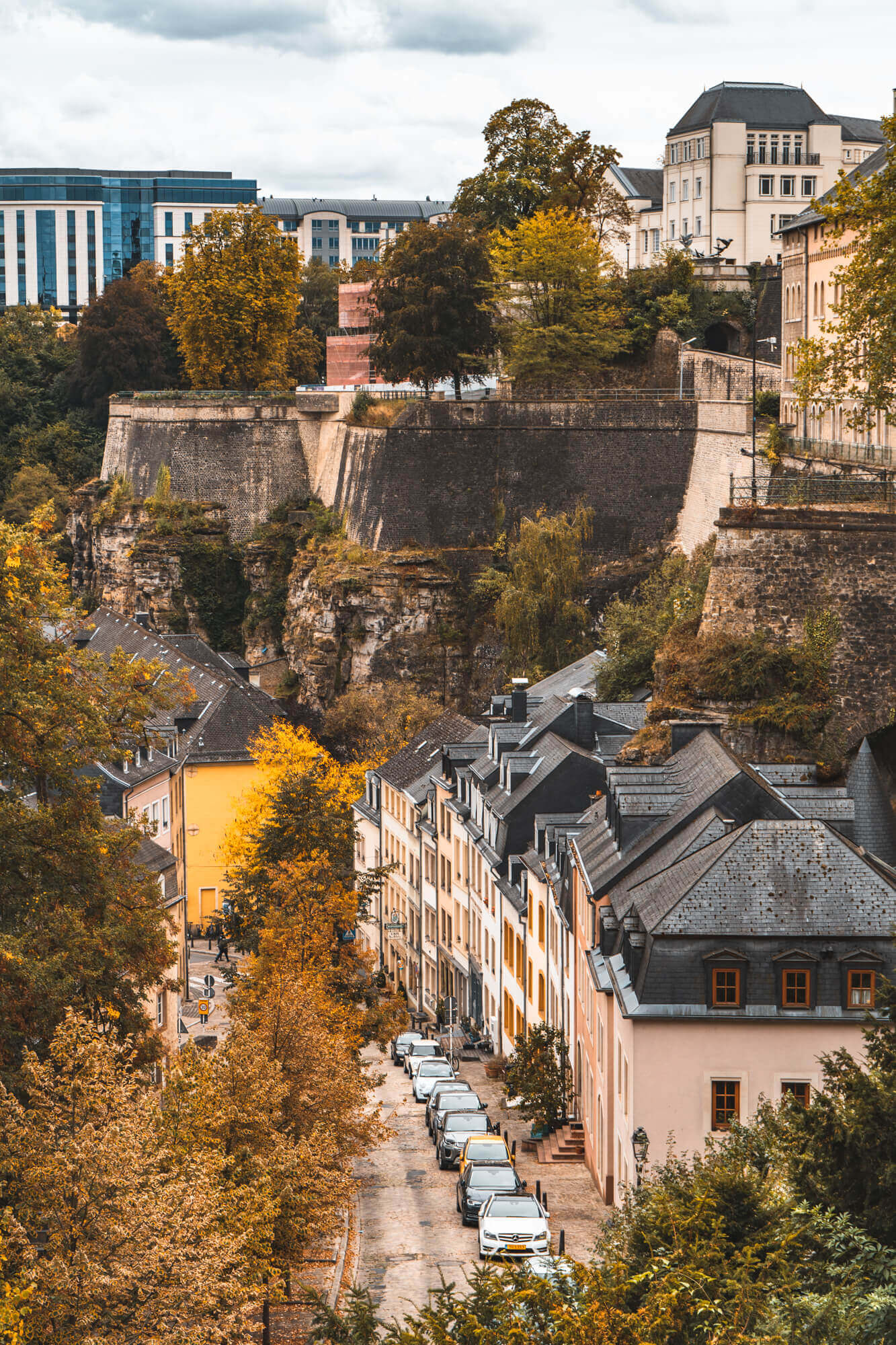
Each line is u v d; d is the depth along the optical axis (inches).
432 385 5241.1
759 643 2256.4
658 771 1971.0
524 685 3250.5
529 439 4771.2
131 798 2768.2
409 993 3454.7
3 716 1510.8
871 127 6205.7
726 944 1521.9
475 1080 2475.4
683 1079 1517.0
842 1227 923.4
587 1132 1930.4
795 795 1873.8
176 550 5438.0
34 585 1568.7
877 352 2118.6
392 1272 1507.1
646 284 4995.1
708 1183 1021.8
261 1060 1359.5
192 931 3964.1
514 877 2501.2
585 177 5452.8
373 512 4921.3
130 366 6855.3
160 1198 978.7
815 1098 1073.5
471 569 4795.8
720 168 5880.9
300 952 2340.1
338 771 4072.3
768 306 5002.5
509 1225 1529.3
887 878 1609.3
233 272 5600.4
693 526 4539.9
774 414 4215.1
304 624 5017.2
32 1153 1005.8
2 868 1493.6
